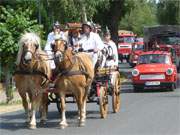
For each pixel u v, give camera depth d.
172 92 28.09
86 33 18.17
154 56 29.69
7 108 22.58
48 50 17.31
